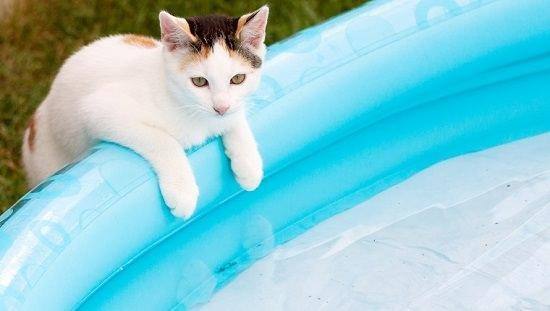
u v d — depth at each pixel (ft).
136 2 7.14
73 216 4.54
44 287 4.38
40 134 5.19
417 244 5.06
